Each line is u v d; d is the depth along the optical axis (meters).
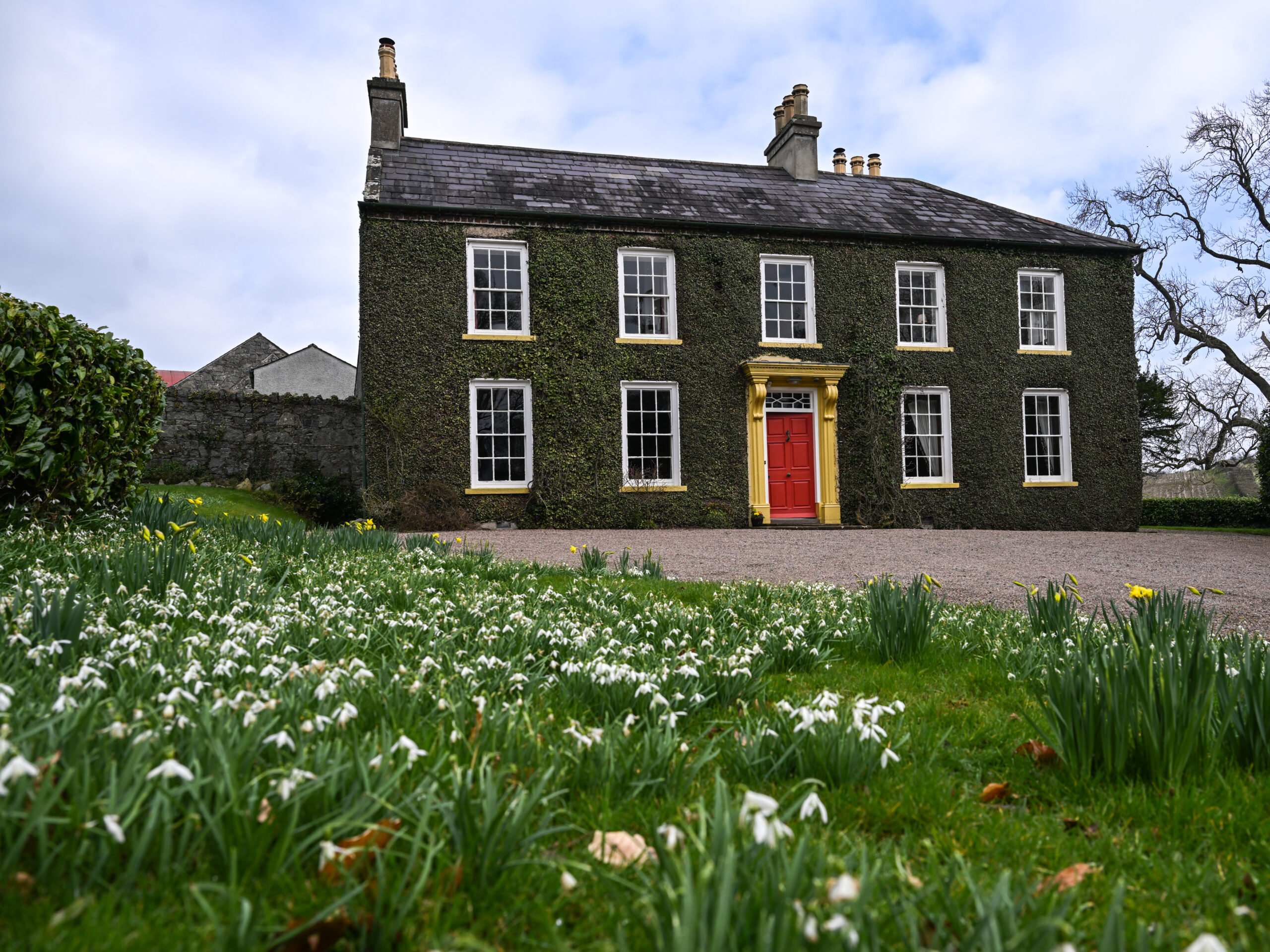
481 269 14.64
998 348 16.78
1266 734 2.16
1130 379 17.48
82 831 1.28
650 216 15.18
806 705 2.52
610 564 7.65
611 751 1.84
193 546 5.05
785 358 15.41
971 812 1.89
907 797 1.91
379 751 1.69
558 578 6.08
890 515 15.79
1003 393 16.73
